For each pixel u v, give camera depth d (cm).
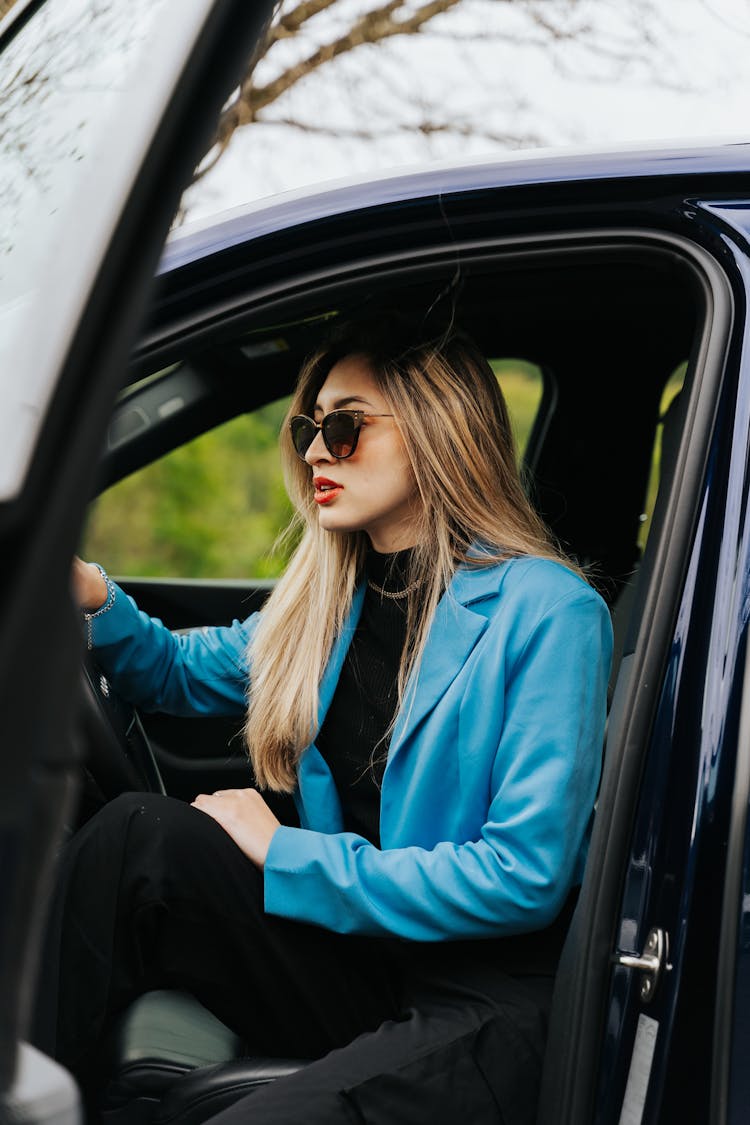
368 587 177
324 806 173
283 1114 138
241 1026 164
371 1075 142
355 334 171
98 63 117
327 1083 141
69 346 67
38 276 92
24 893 64
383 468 167
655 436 236
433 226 143
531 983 155
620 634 219
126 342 68
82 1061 153
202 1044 159
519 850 150
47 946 152
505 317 222
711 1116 122
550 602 160
